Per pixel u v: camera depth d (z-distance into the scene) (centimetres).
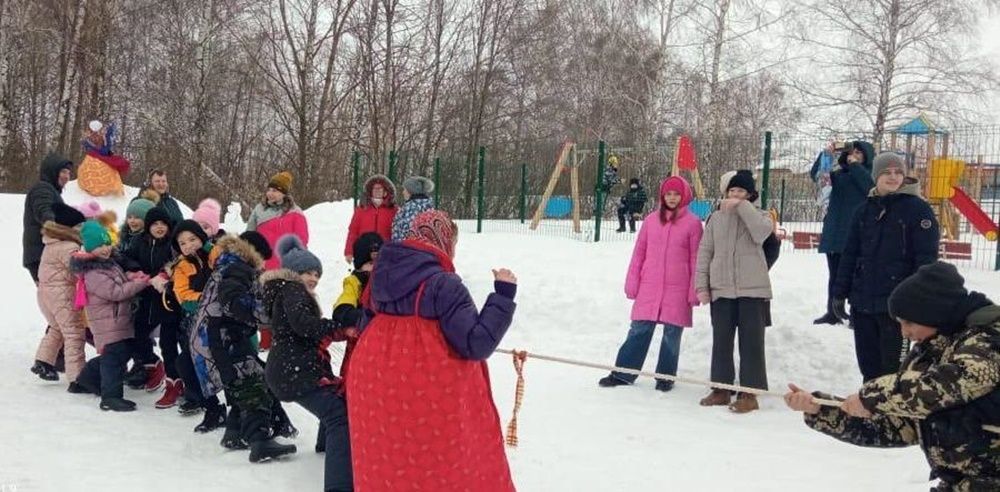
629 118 2802
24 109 3562
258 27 2847
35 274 786
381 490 368
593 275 1070
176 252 669
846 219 815
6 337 925
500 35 2869
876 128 2378
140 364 736
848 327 795
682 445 573
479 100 2950
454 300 368
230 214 2159
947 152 1625
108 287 654
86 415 642
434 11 2875
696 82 2545
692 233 729
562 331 913
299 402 475
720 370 681
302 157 2600
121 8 2855
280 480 508
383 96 2758
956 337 305
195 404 654
